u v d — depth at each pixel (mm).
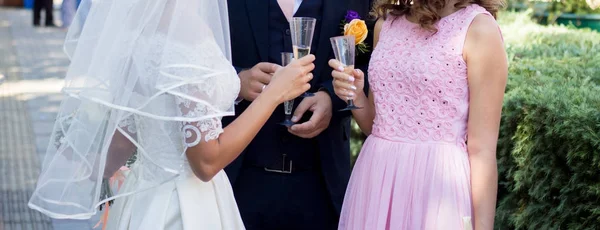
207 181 2328
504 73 2455
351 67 2652
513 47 3973
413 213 2557
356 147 4484
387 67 2600
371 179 2648
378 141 2668
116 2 2240
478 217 2471
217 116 2217
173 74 2143
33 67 10703
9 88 9312
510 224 3086
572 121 2621
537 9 5387
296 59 2508
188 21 2184
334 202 3029
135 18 2225
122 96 2213
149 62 2195
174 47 2168
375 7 2717
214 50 2221
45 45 12633
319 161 3025
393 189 2605
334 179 3035
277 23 2967
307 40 2564
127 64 2213
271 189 3020
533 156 2854
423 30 2557
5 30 14258
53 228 5000
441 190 2506
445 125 2521
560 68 3338
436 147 2535
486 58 2430
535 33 4371
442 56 2482
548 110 2742
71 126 2297
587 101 2738
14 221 5078
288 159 2998
